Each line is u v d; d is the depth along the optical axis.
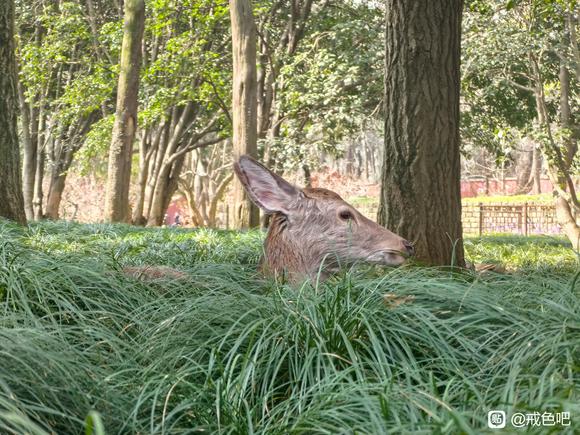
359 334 4.77
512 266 13.37
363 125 31.08
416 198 8.72
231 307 5.29
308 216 6.94
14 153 12.79
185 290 6.33
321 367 4.47
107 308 5.67
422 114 8.73
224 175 64.88
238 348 4.83
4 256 5.82
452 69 8.87
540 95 24.45
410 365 4.51
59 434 3.84
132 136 25.61
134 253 9.98
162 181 35.94
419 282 5.63
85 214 58.44
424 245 8.69
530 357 4.25
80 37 34.81
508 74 25.86
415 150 8.73
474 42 24.25
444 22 8.79
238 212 22.45
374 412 3.48
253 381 4.26
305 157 29.48
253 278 7.12
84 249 9.25
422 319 4.76
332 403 3.79
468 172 81.00
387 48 8.95
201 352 4.82
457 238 8.88
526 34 23.44
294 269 6.94
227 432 3.79
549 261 14.07
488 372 4.54
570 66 23.41
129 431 3.97
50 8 35.00
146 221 37.03
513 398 3.65
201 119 37.62
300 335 4.66
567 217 23.84
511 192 77.50
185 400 4.00
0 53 12.62
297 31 31.53
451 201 8.82
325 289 5.37
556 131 24.33
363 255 6.89
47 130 38.56
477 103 29.41
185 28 35.53
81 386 4.08
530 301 5.54
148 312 5.79
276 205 6.99
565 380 3.73
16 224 11.58
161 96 30.27
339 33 29.05
